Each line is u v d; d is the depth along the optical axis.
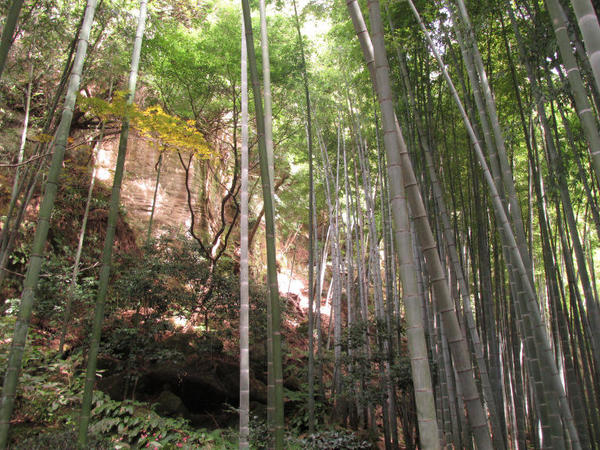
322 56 9.53
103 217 10.09
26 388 5.11
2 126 8.42
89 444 3.83
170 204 11.59
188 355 7.71
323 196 12.69
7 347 5.49
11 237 6.18
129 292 7.32
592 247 9.02
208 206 12.65
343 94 8.91
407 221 1.90
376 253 7.99
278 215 15.05
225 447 5.46
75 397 5.44
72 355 6.64
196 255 8.65
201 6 10.47
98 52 7.62
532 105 4.51
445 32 4.67
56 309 7.30
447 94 6.09
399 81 5.84
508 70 5.34
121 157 4.06
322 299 14.93
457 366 2.03
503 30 4.43
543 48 3.86
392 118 1.99
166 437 5.41
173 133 5.45
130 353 6.76
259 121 3.15
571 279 5.13
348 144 9.84
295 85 9.40
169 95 10.05
